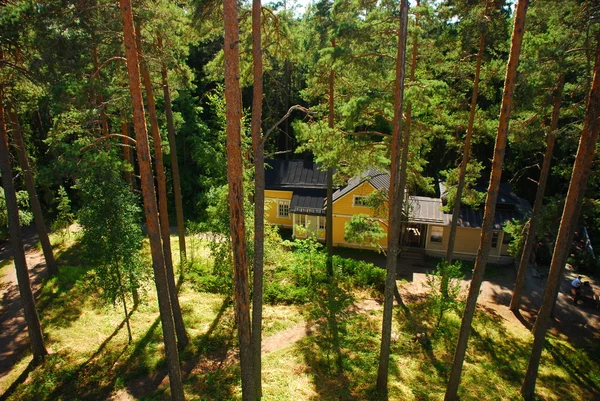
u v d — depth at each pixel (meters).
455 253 23.77
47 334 13.26
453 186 17.94
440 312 14.79
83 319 14.28
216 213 14.73
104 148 11.58
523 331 15.27
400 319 15.34
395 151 9.45
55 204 28.12
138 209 12.21
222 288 16.64
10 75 10.84
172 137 17.70
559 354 13.71
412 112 15.28
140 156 8.69
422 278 20.34
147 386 11.01
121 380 11.15
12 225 11.12
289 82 33.34
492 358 13.22
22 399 10.38
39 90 11.71
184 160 30.67
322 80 17.75
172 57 11.89
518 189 30.39
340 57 10.98
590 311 17.03
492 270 21.89
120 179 11.73
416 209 23.48
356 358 12.62
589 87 11.01
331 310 15.66
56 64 9.61
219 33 11.12
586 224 25.91
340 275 18.47
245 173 14.09
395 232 9.99
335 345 13.33
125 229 11.62
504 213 23.11
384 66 11.98
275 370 11.85
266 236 15.87
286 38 10.53
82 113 10.35
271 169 28.45
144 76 11.92
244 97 33.09
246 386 9.17
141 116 8.55
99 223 11.27
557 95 13.99
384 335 10.55
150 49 12.02
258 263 9.40
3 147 10.70
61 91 9.84
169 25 10.95
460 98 15.72
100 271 11.76
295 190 27.00
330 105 17.48
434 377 11.92
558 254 10.65
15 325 13.92
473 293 9.70
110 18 9.95
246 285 8.63
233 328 14.18
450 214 23.19
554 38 11.09
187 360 12.27
